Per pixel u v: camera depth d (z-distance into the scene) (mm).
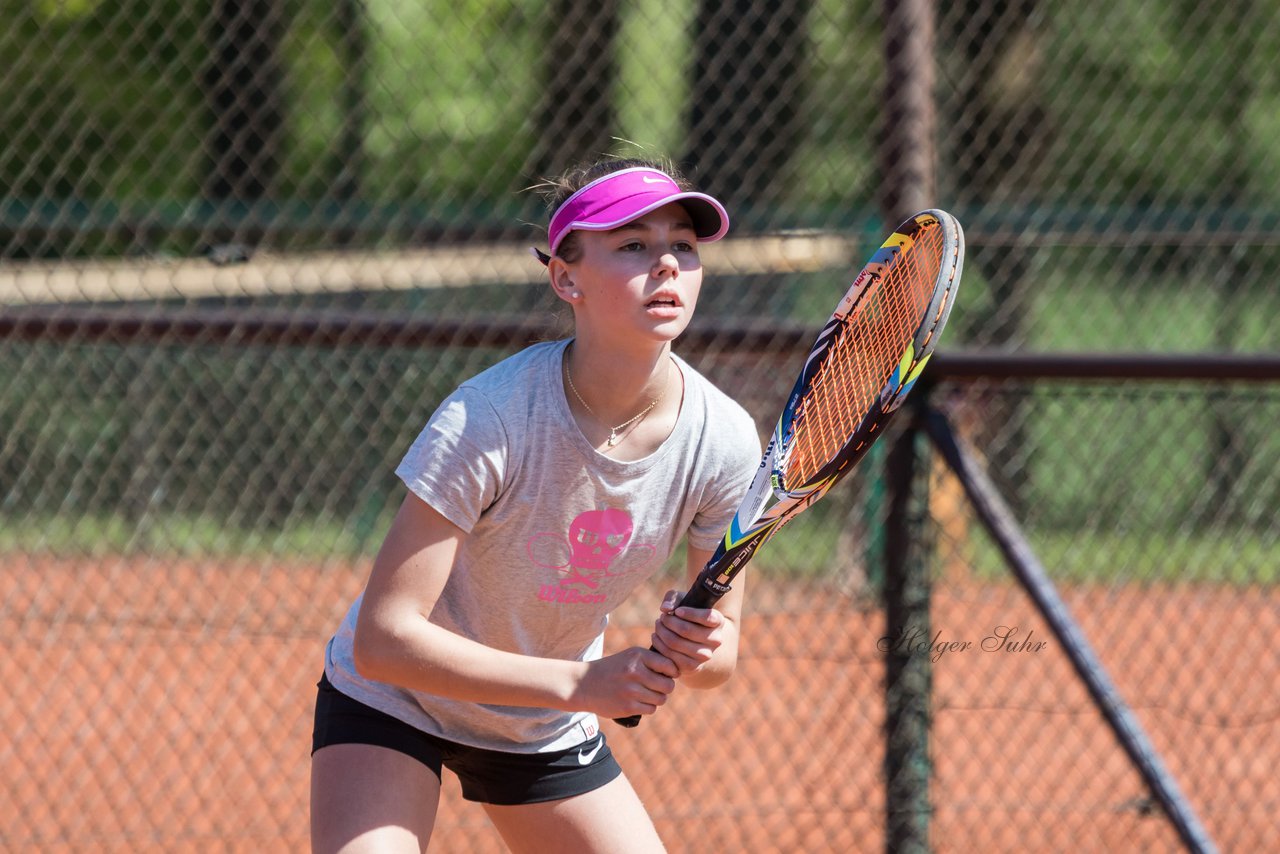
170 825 17281
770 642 19000
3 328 14898
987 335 25781
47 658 19156
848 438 8094
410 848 8984
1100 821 16969
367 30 22156
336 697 9516
